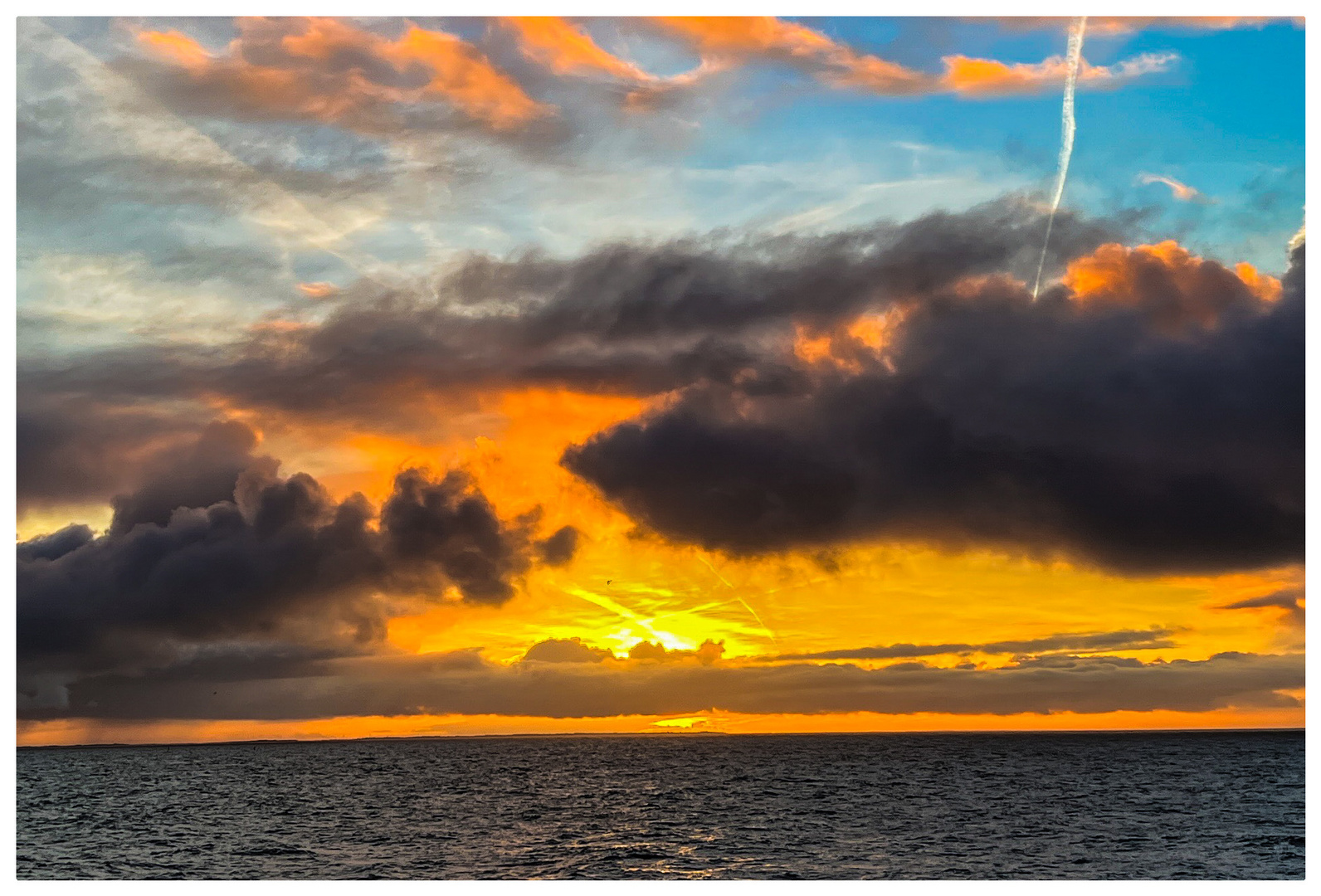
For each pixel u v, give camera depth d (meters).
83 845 62.88
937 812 71.44
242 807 78.44
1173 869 52.16
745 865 54.22
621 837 63.34
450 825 68.81
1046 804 74.75
